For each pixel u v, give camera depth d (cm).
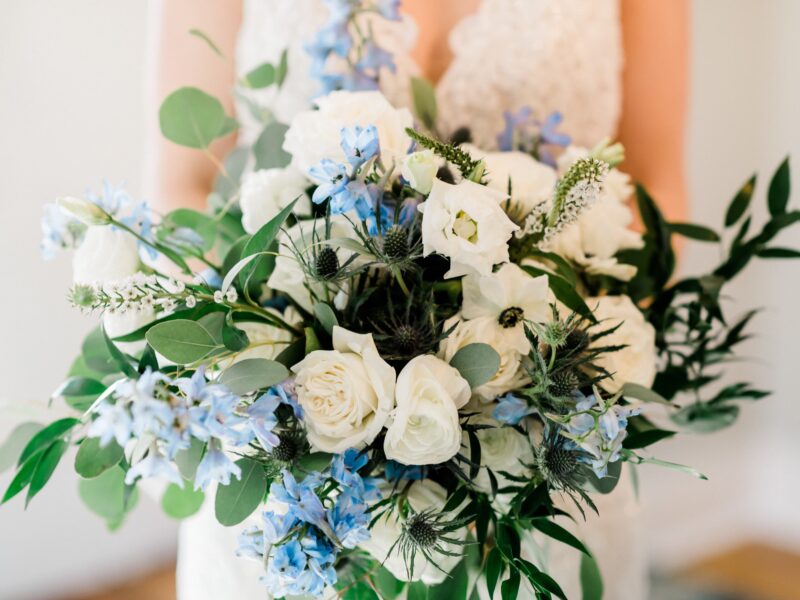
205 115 80
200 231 78
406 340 57
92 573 166
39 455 62
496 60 110
